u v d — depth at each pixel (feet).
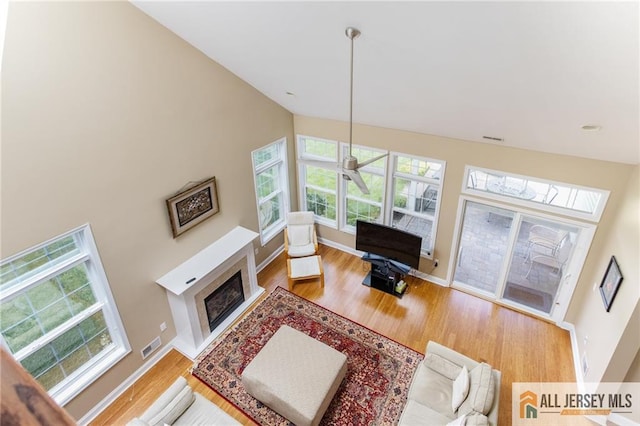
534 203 16.06
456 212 18.24
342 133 19.97
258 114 18.34
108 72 11.62
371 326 17.67
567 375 15.16
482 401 11.16
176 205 14.92
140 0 11.43
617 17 6.67
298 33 10.87
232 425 12.23
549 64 8.68
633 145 11.63
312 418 12.19
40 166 10.57
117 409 14.11
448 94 12.09
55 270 11.78
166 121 13.84
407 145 18.22
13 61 9.51
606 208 14.55
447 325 17.66
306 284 20.52
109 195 12.56
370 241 19.99
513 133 13.88
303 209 24.08
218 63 15.28
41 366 12.30
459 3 7.61
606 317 13.21
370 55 10.95
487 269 20.35
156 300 15.31
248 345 16.74
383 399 14.26
